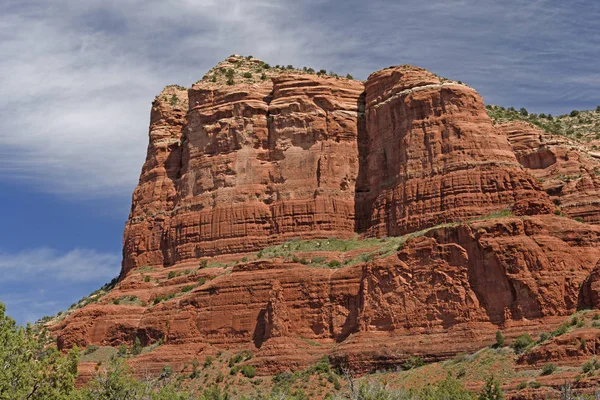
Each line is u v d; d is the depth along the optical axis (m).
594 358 105.69
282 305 133.62
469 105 143.62
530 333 117.19
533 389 104.06
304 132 156.75
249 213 153.75
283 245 149.00
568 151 154.88
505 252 122.56
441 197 138.50
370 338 125.19
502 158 139.75
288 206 152.50
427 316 123.88
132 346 143.25
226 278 139.75
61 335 147.00
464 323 121.38
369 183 153.00
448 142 141.50
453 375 114.12
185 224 158.12
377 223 146.00
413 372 118.06
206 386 128.12
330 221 150.50
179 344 137.75
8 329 78.38
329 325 132.38
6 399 72.69
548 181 151.25
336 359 125.19
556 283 120.69
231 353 134.38
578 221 134.38
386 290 127.44
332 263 138.50
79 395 80.25
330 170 154.25
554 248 123.31
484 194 136.62
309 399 118.75
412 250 127.81
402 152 145.62
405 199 142.12
